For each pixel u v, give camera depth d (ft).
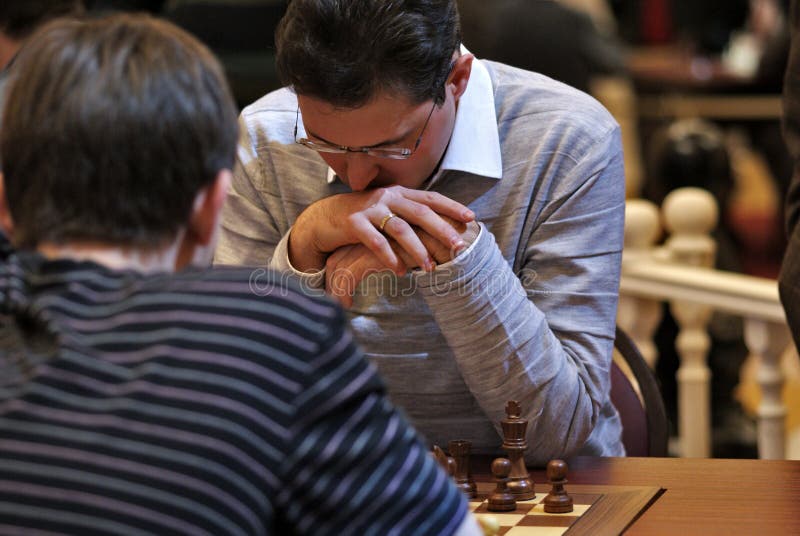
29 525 5.89
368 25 9.49
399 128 10.06
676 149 30.35
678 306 20.75
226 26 24.57
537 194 11.27
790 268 11.82
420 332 11.32
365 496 6.25
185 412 6.07
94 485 5.93
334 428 6.29
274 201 11.92
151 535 5.87
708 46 45.98
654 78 43.60
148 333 6.30
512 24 27.68
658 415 13.00
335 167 10.73
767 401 19.07
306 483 6.20
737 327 22.89
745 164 45.55
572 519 9.36
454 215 10.33
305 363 6.31
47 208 6.58
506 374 10.60
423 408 11.57
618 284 11.46
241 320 6.33
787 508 9.44
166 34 6.88
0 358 6.44
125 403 6.09
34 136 6.52
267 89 24.86
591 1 47.37
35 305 6.43
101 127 6.45
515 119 11.46
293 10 9.83
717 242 28.17
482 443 11.63
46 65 6.63
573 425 10.90
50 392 6.15
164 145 6.54
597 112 11.44
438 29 9.82
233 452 6.03
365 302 11.43
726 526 9.05
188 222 6.82
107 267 6.59
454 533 6.48
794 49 12.34
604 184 11.25
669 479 10.36
